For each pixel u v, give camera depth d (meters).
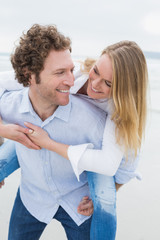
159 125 5.38
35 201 1.83
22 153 1.72
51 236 2.42
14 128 1.57
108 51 1.68
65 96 1.42
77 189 1.81
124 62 1.63
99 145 1.68
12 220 1.96
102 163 1.59
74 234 1.81
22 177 1.87
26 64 1.40
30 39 1.35
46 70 1.35
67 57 1.36
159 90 10.01
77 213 1.76
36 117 1.57
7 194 2.96
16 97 1.61
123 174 1.93
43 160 1.66
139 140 1.84
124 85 1.64
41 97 1.47
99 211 1.67
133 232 2.48
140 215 2.71
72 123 1.58
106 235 1.67
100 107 1.86
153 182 3.30
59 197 1.78
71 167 1.70
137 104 1.72
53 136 1.63
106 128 1.67
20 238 1.98
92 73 1.73
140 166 3.68
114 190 1.75
